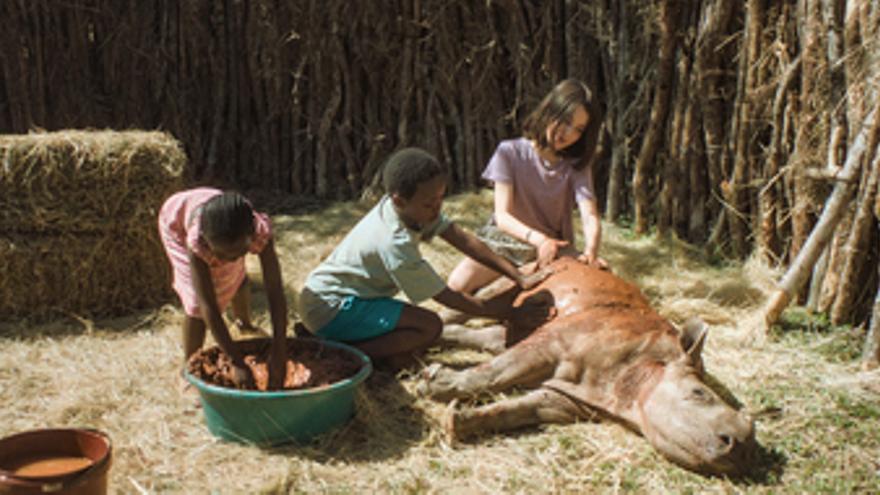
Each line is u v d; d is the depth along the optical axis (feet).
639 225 20.92
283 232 21.56
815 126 16.52
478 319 16.58
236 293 15.37
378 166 24.17
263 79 24.66
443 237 13.98
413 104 23.88
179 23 24.50
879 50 14.90
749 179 18.66
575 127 14.71
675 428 11.25
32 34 23.81
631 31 20.63
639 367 12.19
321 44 23.61
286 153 25.20
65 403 13.01
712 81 18.95
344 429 12.21
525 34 22.21
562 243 14.73
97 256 16.72
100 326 16.56
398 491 10.87
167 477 11.12
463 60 22.94
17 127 24.07
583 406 12.38
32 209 16.16
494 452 11.79
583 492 10.86
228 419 11.75
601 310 12.96
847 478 11.17
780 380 13.85
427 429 12.42
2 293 16.30
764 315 15.61
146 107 25.13
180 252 13.70
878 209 14.73
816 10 16.20
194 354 12.77
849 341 15.26
